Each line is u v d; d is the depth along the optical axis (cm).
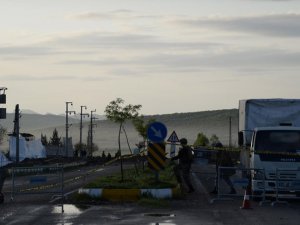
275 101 2530
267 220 1664
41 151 8044
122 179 2908
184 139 2477
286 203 2097
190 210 1881
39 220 1655
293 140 2227
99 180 2942
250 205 2061
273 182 2188
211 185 2958
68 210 1870
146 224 1577
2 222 1617
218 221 1636
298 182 2177
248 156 2355
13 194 2297
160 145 2308
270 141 2228
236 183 2206
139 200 2070
